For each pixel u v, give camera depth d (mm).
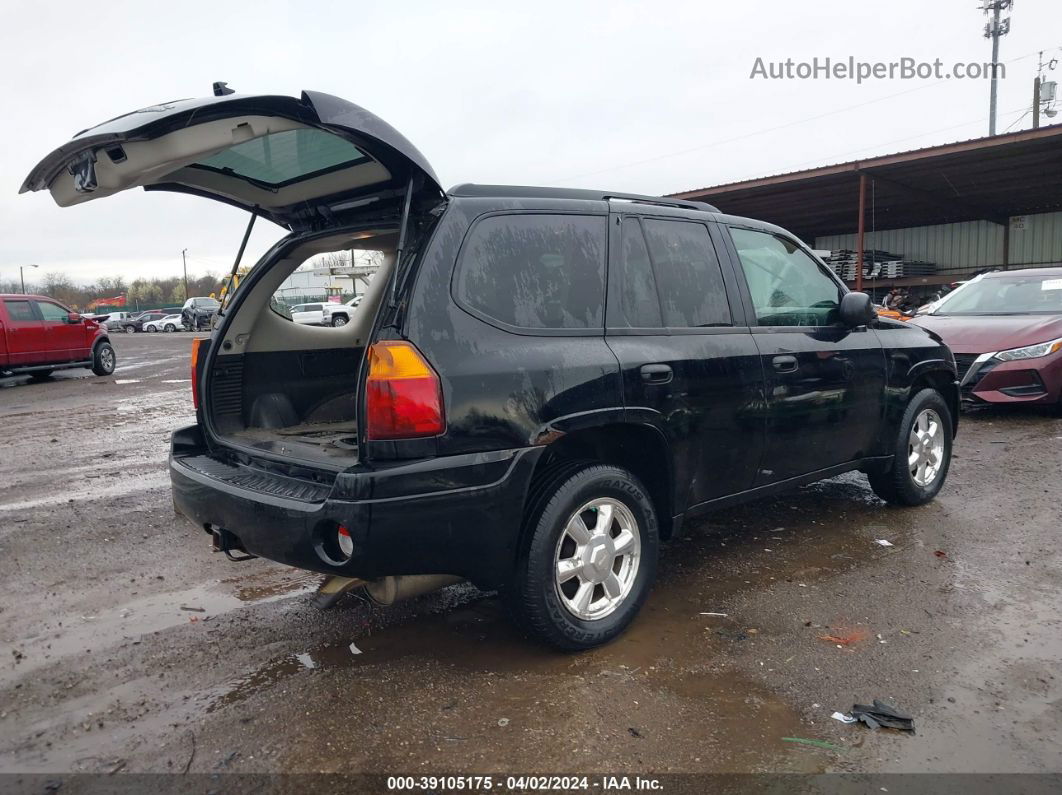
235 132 2646
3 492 6055
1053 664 3012
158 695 2910
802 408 4008
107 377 16141
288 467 3074
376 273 4383
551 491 2986
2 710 2824
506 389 2834
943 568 4012
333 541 2697
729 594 3740
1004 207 22281
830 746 2506
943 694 2811
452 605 3701
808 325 4227
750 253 4035
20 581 4109
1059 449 6555
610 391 3113
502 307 2939
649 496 3475
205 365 3680
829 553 4277
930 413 5047
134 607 3754
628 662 3074
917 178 18219
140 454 7516
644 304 3410
